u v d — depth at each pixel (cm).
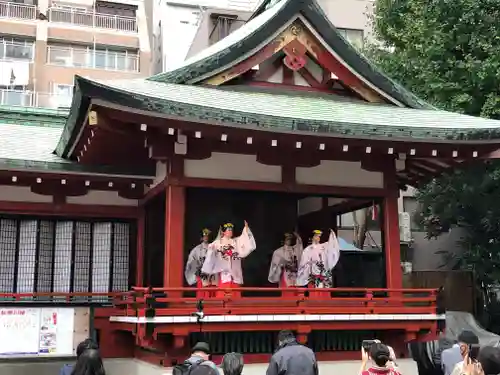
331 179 1064
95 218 1186
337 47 1090
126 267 1189
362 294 1269
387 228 1077
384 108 1130
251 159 1017
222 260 969
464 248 2084
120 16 3966
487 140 982
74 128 914
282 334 667
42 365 1051
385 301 991
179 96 920
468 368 532
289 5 1041
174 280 927
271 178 1023
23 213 1128
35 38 3656
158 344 885
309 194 1072
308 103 1059
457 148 1009
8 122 1410
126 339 1116
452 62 1415
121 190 1169
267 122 872
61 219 1168
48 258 1149
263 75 1108
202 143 968
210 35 2873
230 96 1009
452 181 1630
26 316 968
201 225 1120
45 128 1416
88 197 1171
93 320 1005
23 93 3381
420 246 2300
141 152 1026
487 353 516
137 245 1195
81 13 3853
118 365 1095
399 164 1104
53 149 1182
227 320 870
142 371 1001
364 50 1836
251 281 1137
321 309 934
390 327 974
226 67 1055
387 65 1652
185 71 1034
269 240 1160
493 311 1984
